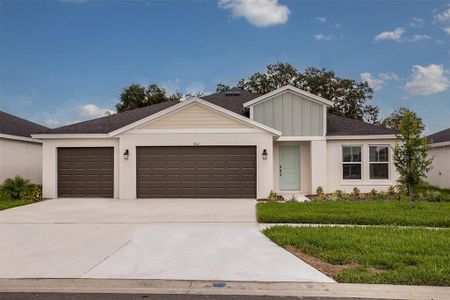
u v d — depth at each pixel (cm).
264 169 1619
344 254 705
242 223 1059
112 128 1758
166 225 1035
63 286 581
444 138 2148
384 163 1816
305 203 1354
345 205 1278
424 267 623
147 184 1638
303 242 804
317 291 555
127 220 1111
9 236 909
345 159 1834
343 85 3556
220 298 532
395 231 902
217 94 2369
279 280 596
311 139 1809
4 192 1644
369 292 549
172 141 1633
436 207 1222
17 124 2323
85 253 755
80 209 1328
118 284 587
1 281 602
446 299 523
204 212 1250
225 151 1631
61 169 1684
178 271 641
